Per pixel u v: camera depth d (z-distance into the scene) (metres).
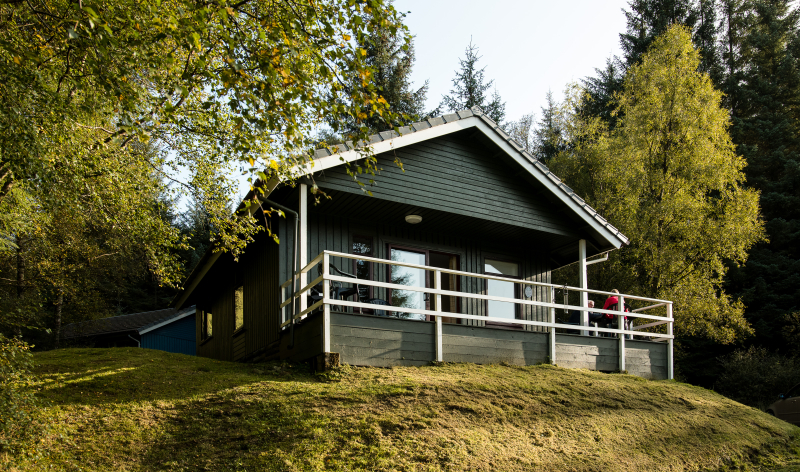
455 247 15.42
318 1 7.54
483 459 7.71
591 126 28.56
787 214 30.95
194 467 6.97
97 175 10.43
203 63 7.15
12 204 13.82
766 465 9.51
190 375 9.95
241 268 16.03
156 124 10.48
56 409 8.13
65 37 7.51
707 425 10.44
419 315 14.41
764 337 27.03
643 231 23.98
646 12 38.28
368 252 14.14
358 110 7.52
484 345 12.02
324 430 7.84
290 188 12.23
